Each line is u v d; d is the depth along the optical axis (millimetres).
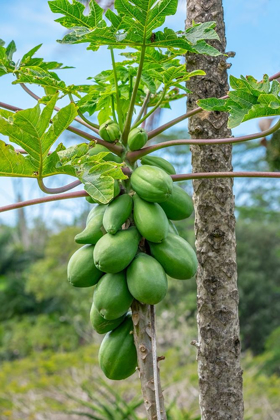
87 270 1812
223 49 2248
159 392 1739
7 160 1737
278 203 18609
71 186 1880
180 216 1912
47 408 6066
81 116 2109
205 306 2125
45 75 2160
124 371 1866
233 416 2074
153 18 1774
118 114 2072
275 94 1854
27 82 2059
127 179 1887
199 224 2156
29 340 12930
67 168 1735
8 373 7883
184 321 12688
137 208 1774
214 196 2131
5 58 2277
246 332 15500
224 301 2107
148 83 2119
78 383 6395
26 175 1784
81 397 6160
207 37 1855
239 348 2129
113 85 2262
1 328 13695
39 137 1713
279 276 16188
